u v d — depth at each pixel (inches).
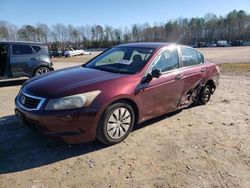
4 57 358.0
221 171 133.3
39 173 129.0
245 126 194.1
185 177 127.4
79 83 148.6
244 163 141.6
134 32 4163.4
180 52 206.4
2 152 148.3
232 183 123.6
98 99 143.2
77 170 132.0
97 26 4156.0
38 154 146.8
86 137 143.5
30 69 376.5
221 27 4291.3
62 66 807.1
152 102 175.3
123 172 131.0
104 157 144.6
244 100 271.1
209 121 203.3
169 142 164.1
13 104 252.2
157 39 4232.3
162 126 190.2
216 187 120.4
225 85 361.7
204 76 229.5
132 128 168.4
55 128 136.0
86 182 122.6
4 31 2992.1
